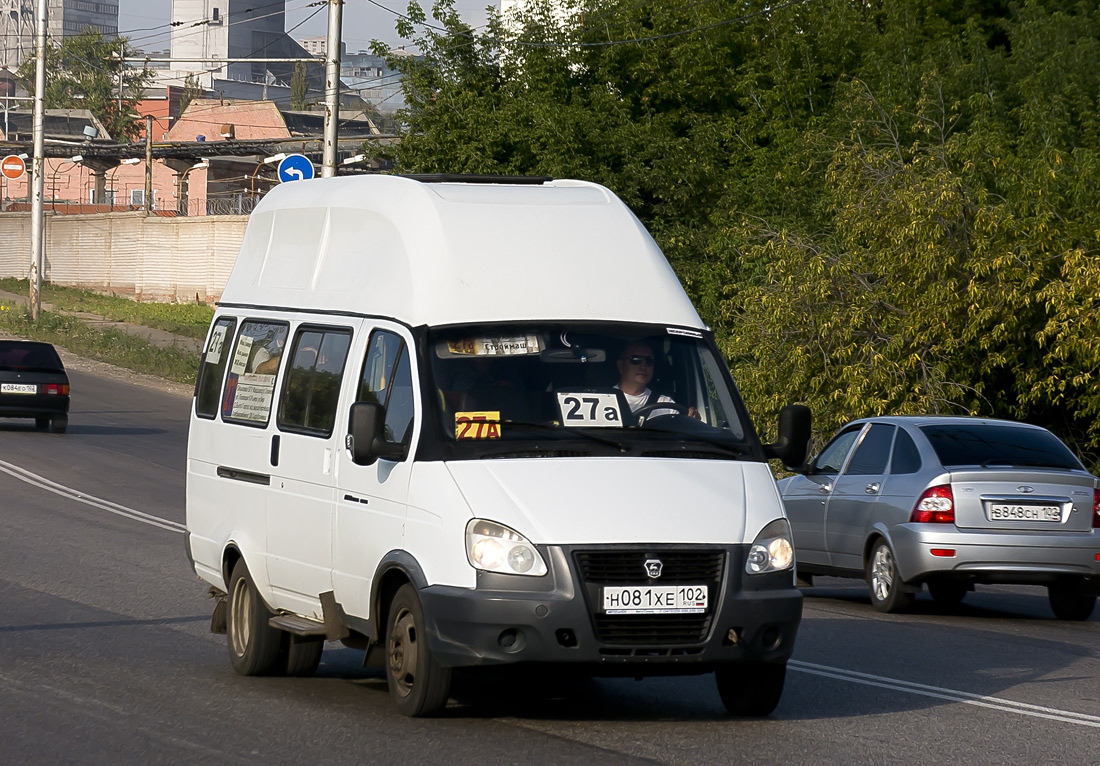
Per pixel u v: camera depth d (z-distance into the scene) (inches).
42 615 1218.6
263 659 978.1
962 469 1354.6
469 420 819.4
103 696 894.4
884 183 2406.5
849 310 2319.1
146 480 2458.2
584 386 848.3
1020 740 800.3
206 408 1112.8
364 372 890.1
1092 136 3189.0
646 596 756.6
